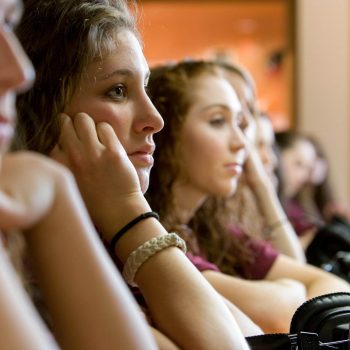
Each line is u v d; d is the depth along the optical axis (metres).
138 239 1.31
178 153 2.07
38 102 1.37
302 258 2.67
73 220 0.93
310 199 4.80
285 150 4.71
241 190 2.55
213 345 1.25
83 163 1.33
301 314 1.49
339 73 6.08
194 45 5.84
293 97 6.07
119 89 1.41
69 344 0.95
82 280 0.94
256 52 6.06
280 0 6.07
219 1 5.89
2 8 0.88
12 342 0.77
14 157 0.89
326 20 6.08
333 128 6.10
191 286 1.28
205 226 2.30
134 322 0.97
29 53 1.39
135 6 1.64
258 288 1.98
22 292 0.83
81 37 1.38
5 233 0.98
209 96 2.09
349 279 2.65
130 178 1.33
